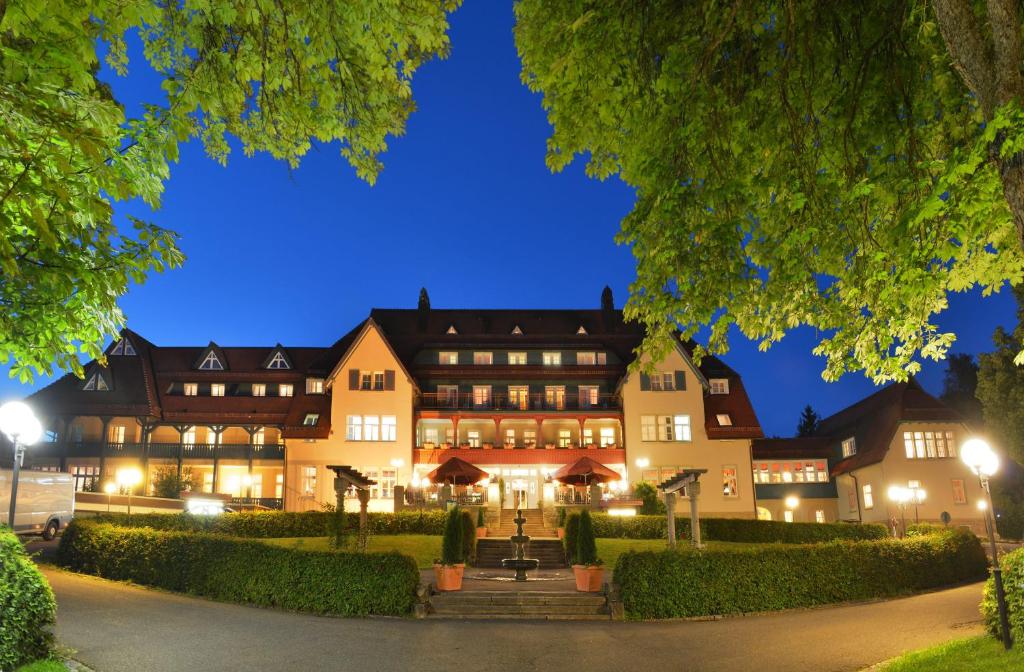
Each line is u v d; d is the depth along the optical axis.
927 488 48.25
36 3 6.79
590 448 50.25
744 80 10.59
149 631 14.93
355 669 12.77
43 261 8.56
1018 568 12.09
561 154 11.59
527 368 52.88
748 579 19.41
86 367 52.12
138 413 50.84
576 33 10.00
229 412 53.09
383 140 11.64
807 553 20.53
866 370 10.92
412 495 44.69
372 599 18.25
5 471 27.45
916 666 11.81
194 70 9.87
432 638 15.55
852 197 9.09
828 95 10.70
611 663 13.56
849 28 10.45
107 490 48.78
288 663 12.96
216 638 14.64
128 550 21.56
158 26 10.32
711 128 10.07
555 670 13.03
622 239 10.49
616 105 10.66
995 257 10.56
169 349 57.09
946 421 49.03
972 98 10.16
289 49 10.46
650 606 18.66
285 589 18.56
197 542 20.53
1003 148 7.06
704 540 36.28
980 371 37.50
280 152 11.38
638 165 10.56
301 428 48.75
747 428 49.91
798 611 19.30
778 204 10.58
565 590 20.94
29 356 9.40
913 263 8.48
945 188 7.52
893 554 21.97
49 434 52.44
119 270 8.91
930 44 10.20
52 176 7.74
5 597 11.16
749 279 9.83
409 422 49.09
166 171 8.81
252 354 57.59
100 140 6.59
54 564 23.38
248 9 9.27
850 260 10.88
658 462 49.31
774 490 55.78
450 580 20.95
